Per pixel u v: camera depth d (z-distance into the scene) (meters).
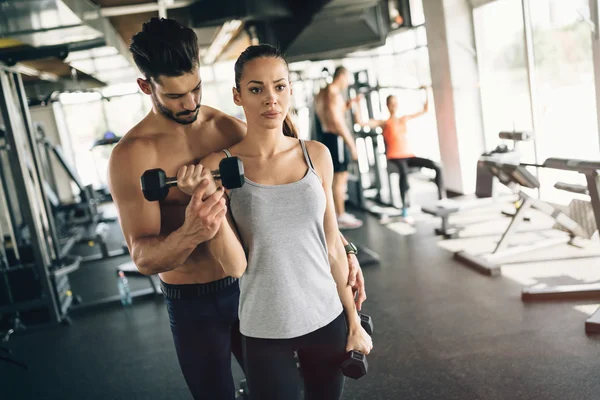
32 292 4.10
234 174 1.01
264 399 1.30
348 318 1.39
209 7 5.04
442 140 6.45
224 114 1.54
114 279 5.31
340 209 5.81
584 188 3.57
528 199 3.94
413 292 3.66
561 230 4.15
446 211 4.75
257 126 1.23
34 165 4.57
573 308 3.03
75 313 4.32
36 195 4.43
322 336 1.29
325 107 5.39
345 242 1.54
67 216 7.52
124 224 1.36
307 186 1.24
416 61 6.98
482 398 2.29
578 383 2.30
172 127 1.41
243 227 1.23
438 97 6.33
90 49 4.38
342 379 1.41
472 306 3.27
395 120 5.57
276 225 1.22
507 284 3.54
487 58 5.92
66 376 3.18
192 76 1.25
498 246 4.06
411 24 6.80
